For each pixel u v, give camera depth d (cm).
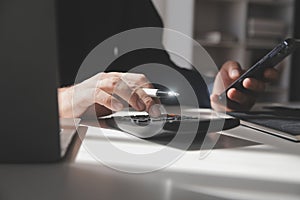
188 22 252
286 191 29
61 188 28
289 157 41
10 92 33
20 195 27
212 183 30
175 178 32
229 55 291
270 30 279
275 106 93
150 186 29
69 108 63
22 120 33
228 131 56
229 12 289
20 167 33
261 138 51
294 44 66
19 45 32
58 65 33
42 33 32
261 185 30
